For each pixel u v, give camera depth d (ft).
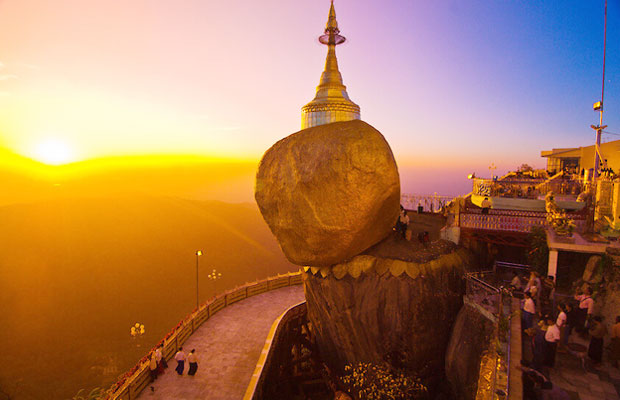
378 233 60.39
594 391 30.50
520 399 28.58
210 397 54.08
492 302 49.16
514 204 76.79
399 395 55.52
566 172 106.22
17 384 217.97
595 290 41.29
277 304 89.30
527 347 36.86
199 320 77.25
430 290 55.88
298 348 84.43
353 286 58.90
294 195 55.98
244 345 69.36
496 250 69.56
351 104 73.36
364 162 53.11
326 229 54.75
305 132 58.03
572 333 39.04
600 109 71.92
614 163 99.71
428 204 97.66
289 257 61.52
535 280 43.24
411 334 55.98
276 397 70.85
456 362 50.01
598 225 53.98
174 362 63.26
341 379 64.18
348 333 60.23
